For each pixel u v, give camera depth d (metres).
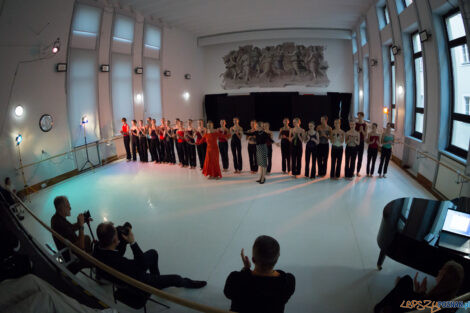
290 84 15.53
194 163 8.83
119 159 10.61
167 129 9.26
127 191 7.07
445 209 3.53
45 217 5.73
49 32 7.36
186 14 11.59
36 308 1.94
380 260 3.63
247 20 12.65
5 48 6.41
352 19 12.30
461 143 5.66
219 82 16.77
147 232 4.96
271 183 7.23
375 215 5.26
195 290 3.46
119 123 10.71
